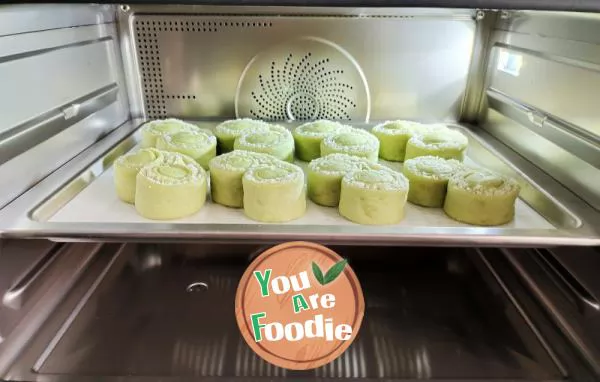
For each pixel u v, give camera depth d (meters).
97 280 0.77
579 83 0.73
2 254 0.62
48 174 0.79
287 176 0.72
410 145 0.92
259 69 1.04
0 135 0.66
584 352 0.63
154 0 0.63
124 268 0.80
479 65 1.06
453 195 0.73
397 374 0.61
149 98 1.08
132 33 1.02
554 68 0.80
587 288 0.64
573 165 0.76
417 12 1.00
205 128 1.04
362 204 0.70
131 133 1.02
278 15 0.99
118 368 0.61
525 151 0.91
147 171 0.72
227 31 1.00
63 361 0.62
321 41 1.01
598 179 0.70
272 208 0.71
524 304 0.74
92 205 0.75
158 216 0.71
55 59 0.80
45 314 0.68
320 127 0.99
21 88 0.70
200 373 0.61
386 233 0.65
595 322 0.62
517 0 0.58
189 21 1.00
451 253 0.86
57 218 0.70
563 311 0.69
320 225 0.68
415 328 0.69
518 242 0.64
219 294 0.75
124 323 0.69
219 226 0.67
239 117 1.09
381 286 0.78
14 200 0.70
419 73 1.06
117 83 1.04
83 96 0.90
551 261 0.75
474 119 1.11
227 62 1.03
